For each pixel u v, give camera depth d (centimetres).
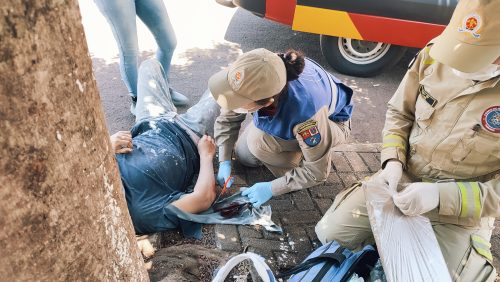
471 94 165
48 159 72
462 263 176
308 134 202
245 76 179
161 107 271
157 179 222
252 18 498
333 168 285
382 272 184
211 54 422
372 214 186
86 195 84
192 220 219
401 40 354
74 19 69
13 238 73
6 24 58
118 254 103
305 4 343
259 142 241
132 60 296
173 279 184
